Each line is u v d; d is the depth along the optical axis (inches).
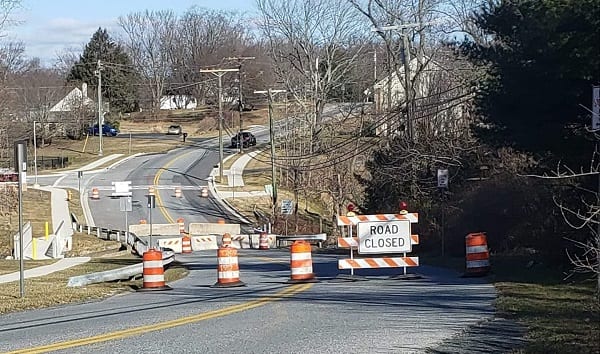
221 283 785.6
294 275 805.2
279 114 3526.1
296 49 2933.1
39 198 2573.8
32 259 1352.1
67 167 3353.8
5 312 615.5
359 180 1883.6
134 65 5103.3
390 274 869.8
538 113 769.6
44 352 394.6
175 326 482.3
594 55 655.8
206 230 2236.7
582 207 720.3
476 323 462.9
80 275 926.4
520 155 1067.3
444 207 1294.3
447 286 703.7
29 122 3654.0
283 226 2348.7
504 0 847.1
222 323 492.7
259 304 597.9
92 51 4827.8
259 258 1417.3
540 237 871.1
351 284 762.2
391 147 1675.7
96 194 2696.9
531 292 613.9
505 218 1119.6
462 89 1638.8
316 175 2492.6
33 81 4116.6
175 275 994.1
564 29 673.6
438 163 1487.5
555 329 425.4
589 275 695.1
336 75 2918.3
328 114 2938.0
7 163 2554.1
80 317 554.6
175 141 4050.2
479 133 865.5
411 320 483.8
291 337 430.0
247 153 3543.3
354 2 2775.6
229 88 4121.6
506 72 780.0
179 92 5196.9
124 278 883.4
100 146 3703.3
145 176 3120.1
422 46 1843.0
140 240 1600.6
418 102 1859.0
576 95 711.7
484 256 800.3
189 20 6939.0
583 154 737.0
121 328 478.6
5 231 1851.6
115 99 4852.4
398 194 1617.9
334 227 2208.4
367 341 409.1
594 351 359.9
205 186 2925.7
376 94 2390.5
